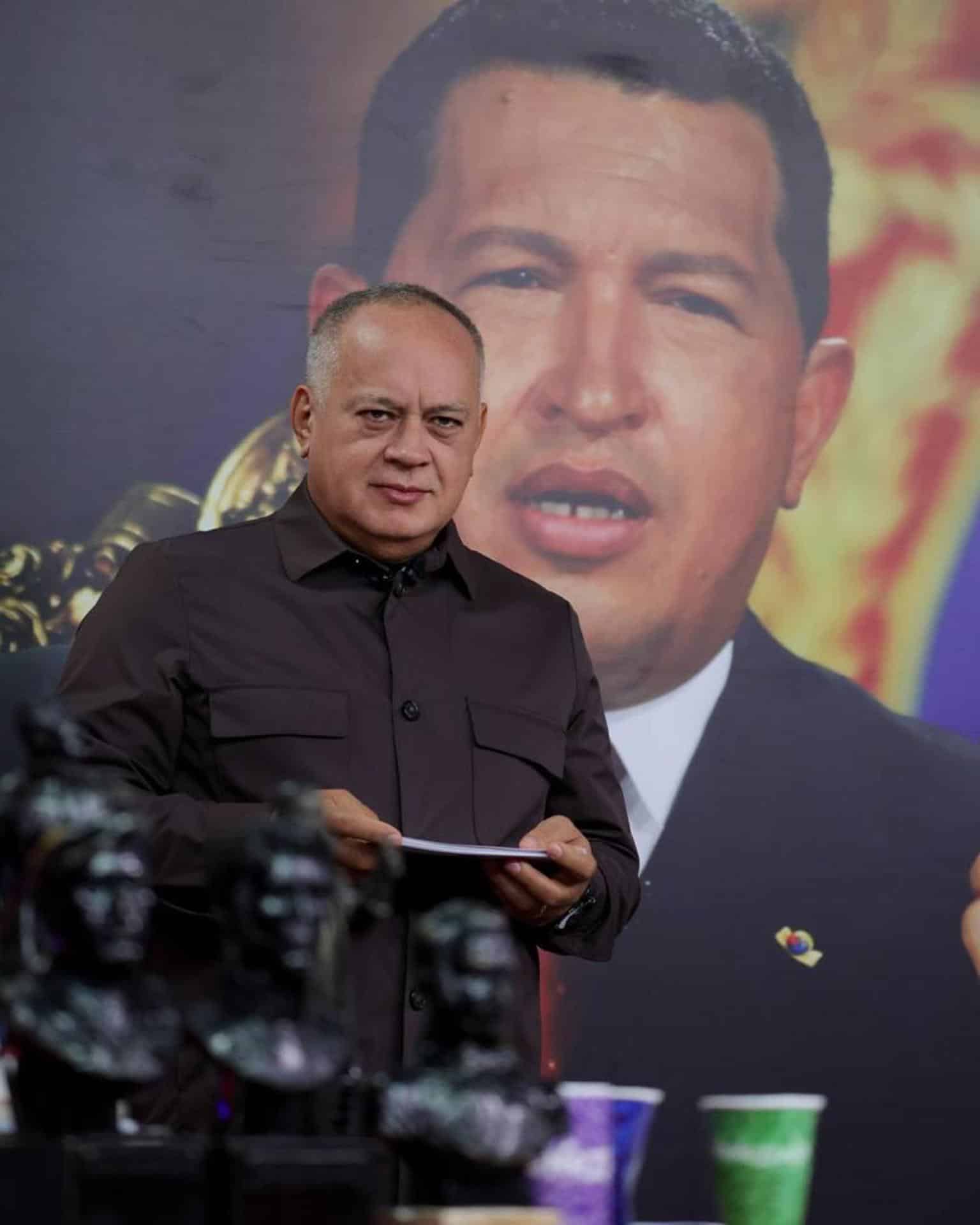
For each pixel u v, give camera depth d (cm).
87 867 562
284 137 1421
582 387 1434
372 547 919
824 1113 1388
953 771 1441
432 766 894
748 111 1471
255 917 573
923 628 1455
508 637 946
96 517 1372
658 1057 1380
